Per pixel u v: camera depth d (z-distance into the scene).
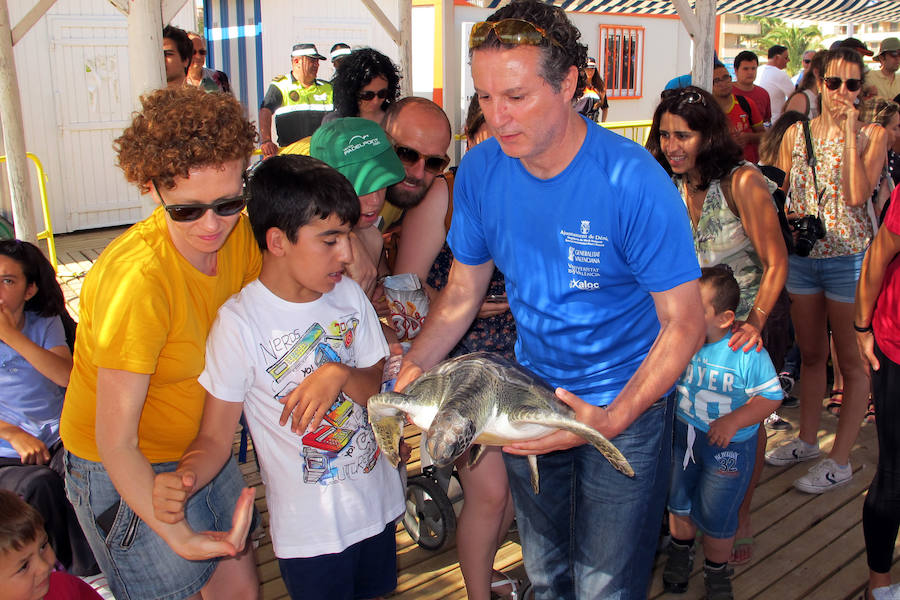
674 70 14.83
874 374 2.76
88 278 1.93
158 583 2.08
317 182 1.90
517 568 3.23
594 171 1.88
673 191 1.88
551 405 1.88
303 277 1.99
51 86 9.16
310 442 2.12
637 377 1.85
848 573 3.22
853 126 3.61
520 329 2.25
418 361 2.23
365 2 5.89
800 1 11.17
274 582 3.17
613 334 2.06
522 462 2.28
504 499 2.60
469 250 2.29
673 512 3.04
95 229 9.84
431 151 2.73
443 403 1.80
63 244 9.04
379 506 2.29
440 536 3.25
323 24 10.91
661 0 10.12
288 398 2.05
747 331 2.83
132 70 3.03
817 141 3.82
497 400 1.85
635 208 1.85
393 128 2.76
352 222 1.98
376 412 1.92
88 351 1.94
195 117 1.74
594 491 2.14
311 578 2.19
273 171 1.93
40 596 2.00
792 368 5.00
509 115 1.75
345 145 2.50
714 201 3.20
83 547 2.81
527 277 2.08
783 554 3.36
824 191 3.74
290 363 2.08
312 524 2.15
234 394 2.04
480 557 2.63
